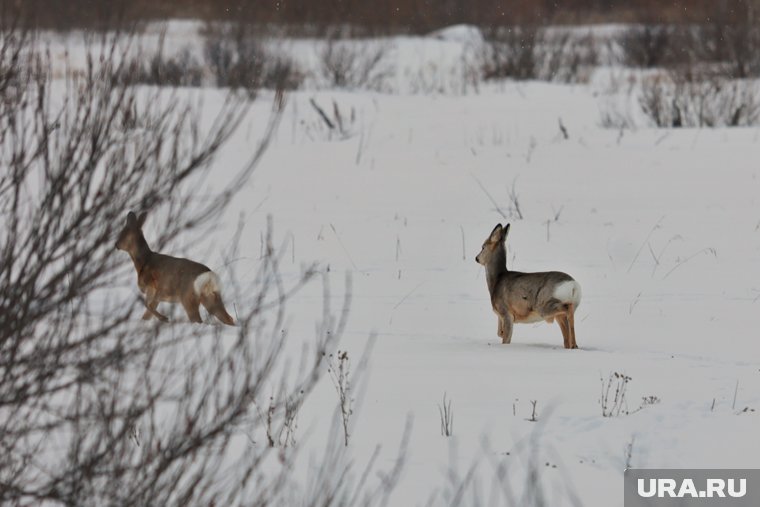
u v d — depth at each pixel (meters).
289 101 87.44
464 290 41.25
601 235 50.19
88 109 15.21
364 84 103.06
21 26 16.47
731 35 104.25
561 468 20.88
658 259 45.88
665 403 25.06
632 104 92.06
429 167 68.06
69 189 14.85
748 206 55.72
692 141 74.62
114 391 15.52
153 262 29.06
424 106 90.75
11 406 15.33
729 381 27.22
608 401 25.09
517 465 20.92
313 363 27.38
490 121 84.31
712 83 89.38
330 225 52.59
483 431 22.81
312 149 72.56
